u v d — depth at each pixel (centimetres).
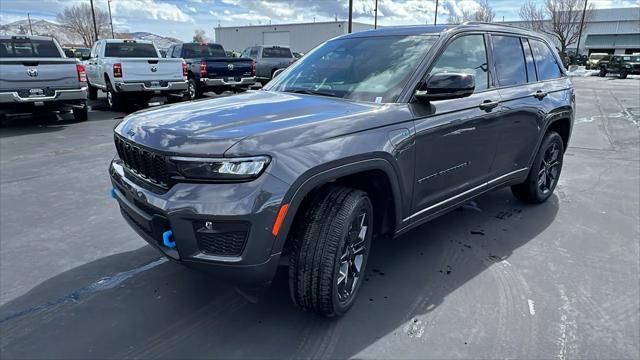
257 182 219
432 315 280
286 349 248
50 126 968
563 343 253
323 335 260
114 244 380
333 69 349
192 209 220
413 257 359
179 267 339
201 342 254
